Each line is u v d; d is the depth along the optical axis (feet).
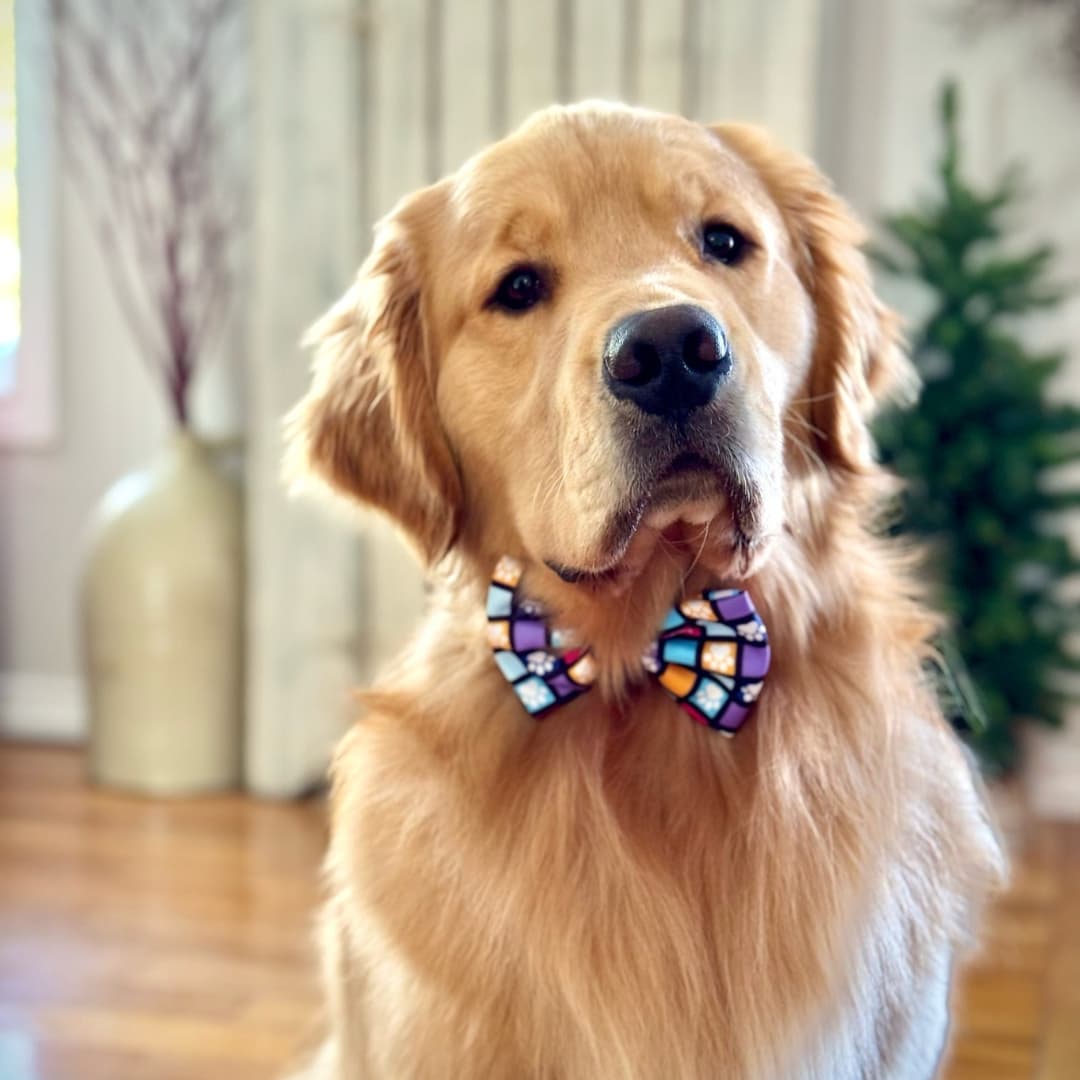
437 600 4.97
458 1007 4.15
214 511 11.30
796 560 4.52
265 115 10.56
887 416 10.11
